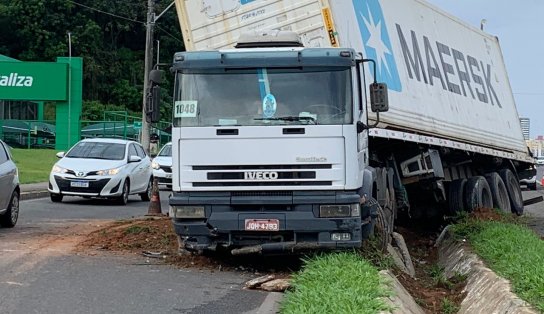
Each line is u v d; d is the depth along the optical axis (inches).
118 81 2792.8
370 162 479.8
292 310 251.6
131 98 2778.1
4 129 1973.4
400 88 526.9
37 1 2662.4
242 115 346.0
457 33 718.5
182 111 349.4
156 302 290.4
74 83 1765.5
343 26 444.8
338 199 338.0
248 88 349.4
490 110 766.5
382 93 379.9
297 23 426.0
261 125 343.6
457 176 683.4
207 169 344.5
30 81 1750.7
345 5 457.1
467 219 559.5
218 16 432.5
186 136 346.3
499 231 456.1
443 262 470.0
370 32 495.2
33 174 1071.6
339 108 344.2
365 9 494.0
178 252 404.5
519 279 311.0
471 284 363.9
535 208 973.2
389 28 539.5
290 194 341.7
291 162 340.8
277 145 342.0
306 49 350.6
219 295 309.3
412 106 544.4
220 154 344.2
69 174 703.1
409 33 583.8
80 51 2706.7
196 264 382.0
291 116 343.9
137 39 2970.0
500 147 773.9
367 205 365.1
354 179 340.2
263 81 349.1
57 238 450.6
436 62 633.0
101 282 324.5
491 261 382.9
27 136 1998.0
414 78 567.2
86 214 612.4
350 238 343.0
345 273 299.6
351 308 245.4
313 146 341.4
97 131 1895.9
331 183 339.6
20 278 323.6
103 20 2839.6
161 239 436.8
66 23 2723.9
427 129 567.2
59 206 677.9
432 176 556.4
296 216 339.3
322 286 278.8
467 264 407.5
